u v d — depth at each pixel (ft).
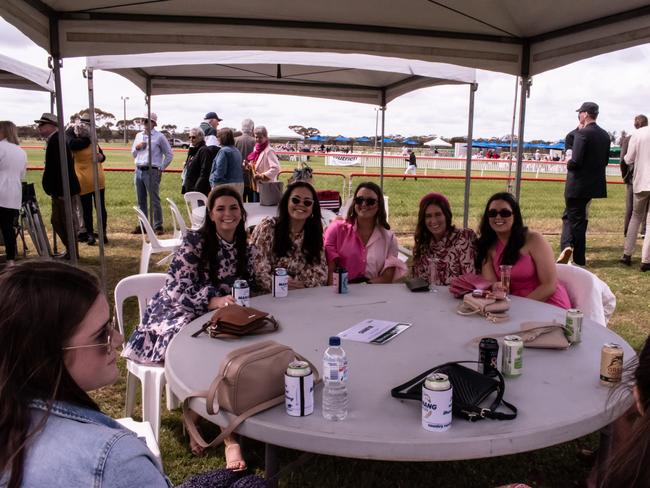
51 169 21.74
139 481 3.19
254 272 11.10
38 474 3.02
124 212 37.11
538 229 33.73
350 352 7.13
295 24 14.75
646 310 17.46
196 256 10.21
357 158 108.06
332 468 9.04
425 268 12.35
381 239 13.03
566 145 23.13
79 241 26.45
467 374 5.73
